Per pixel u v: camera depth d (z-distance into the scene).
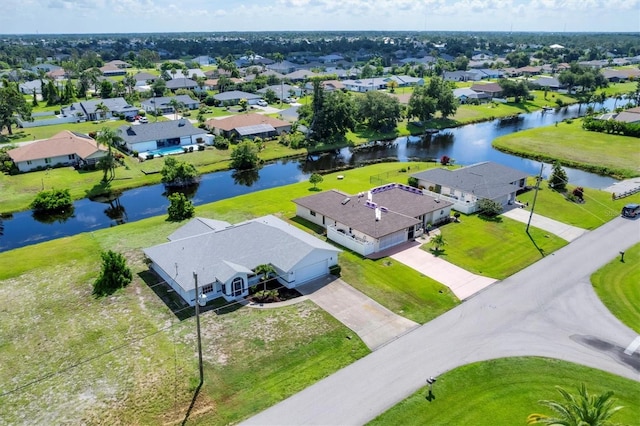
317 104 108.94
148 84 192.62
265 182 84.56
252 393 32.31
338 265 49.97
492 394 32.25
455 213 63.75
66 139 92.19
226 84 175.62
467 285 46.34
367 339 37.97
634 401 31.67
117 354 36.28
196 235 48.88
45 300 43.72
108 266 45.22
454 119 137.62
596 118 126.19
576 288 45.69
